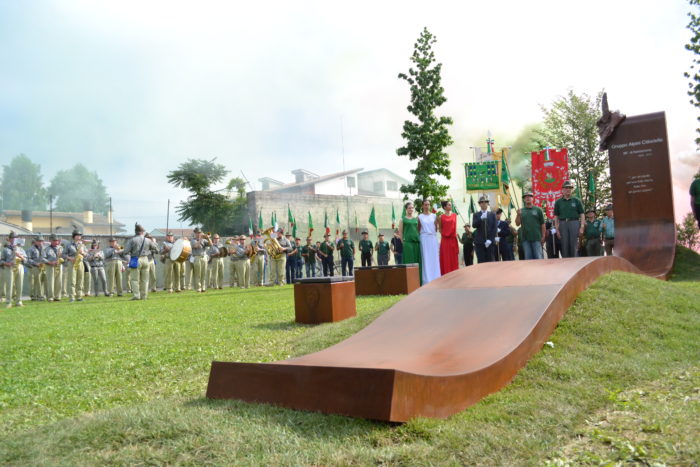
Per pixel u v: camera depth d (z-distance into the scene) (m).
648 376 4.20
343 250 24.50
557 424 3.22
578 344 4.80
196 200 39.97
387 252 24.31
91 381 5.36
